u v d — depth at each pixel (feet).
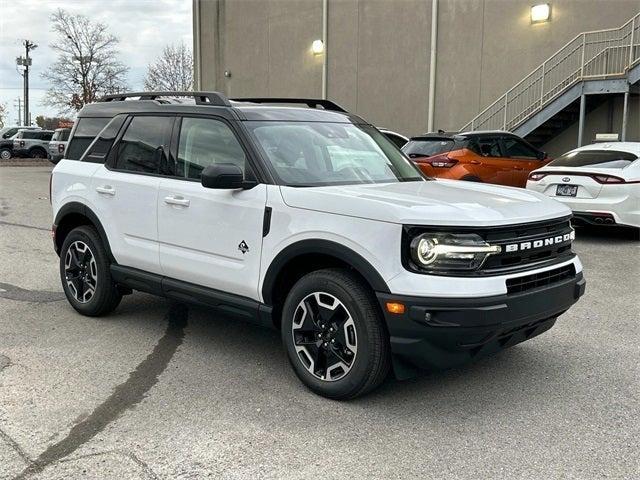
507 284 11.59
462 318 11.10
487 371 14.38
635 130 49.98
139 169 16.52
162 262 15.67
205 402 12.69
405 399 12.85
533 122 51.08
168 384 13.61
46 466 10.19
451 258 11.26
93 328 17.42
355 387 12.24
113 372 14.26
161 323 17.95
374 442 11.07
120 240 16.79
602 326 17.70
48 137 121.60
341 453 10.68
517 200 13.15
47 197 53.36
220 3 90.63
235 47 89.10
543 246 12.50
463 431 11.50
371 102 69.97
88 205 17.61
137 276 16.43
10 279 23.13
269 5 82.58
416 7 64.08
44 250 29.09
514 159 37.42
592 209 29.35
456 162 35.32
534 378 13.98
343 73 72.90
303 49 78.28
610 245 30.12
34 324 17.76
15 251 28.71
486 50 58.54
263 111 15.21
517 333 12.35
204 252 14.62
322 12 74.64
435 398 12.91
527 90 55.62
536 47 54.80
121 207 16.62
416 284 11.24
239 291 14.11
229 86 90.94
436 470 10.16
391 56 67.21
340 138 15.72
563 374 14.23
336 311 12.50
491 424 11.78
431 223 11.30
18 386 13.39
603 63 49.83
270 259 13.25
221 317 18.62
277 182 13.47
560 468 10.21
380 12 67.82
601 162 30.37
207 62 94.38
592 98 50.67
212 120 14.99
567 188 30.25
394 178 15.30
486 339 11.53
